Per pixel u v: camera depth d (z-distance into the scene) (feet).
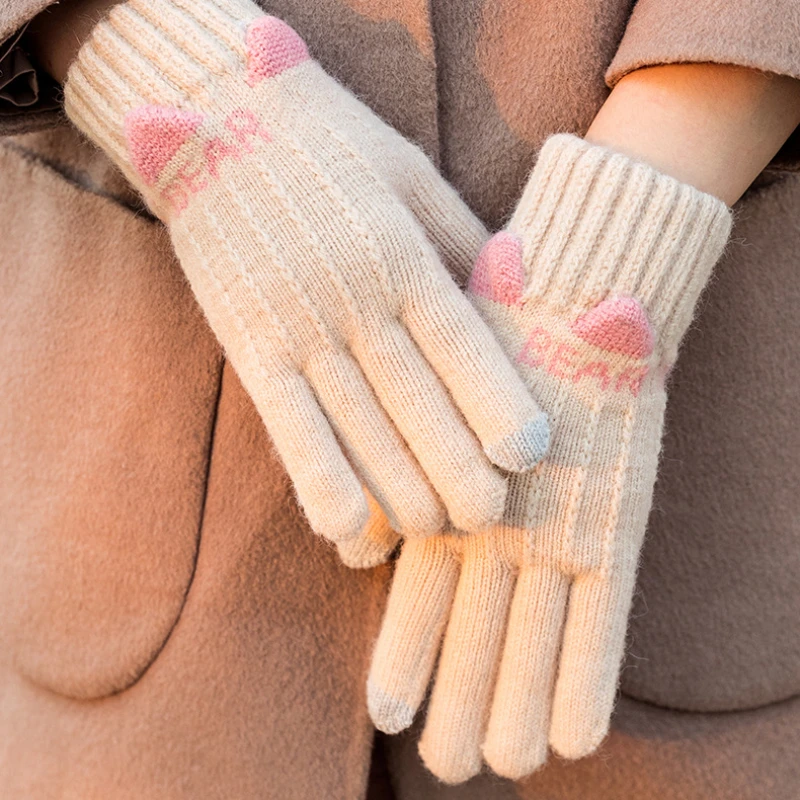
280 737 2.21
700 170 2.01
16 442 2.33
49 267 2.29
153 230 2.23
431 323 1.93
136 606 2.26
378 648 2.06
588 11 2.06
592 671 2.00
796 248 2.18
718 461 2.22
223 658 2.20
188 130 1.95
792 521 2.21
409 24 2.07
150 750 2.22
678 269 1.97
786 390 2.20
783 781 2.21
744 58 1.93
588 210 1.96
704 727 2.23
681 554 2.23
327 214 1.93
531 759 2.02
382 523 2.08
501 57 2.09
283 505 2.19
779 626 2.22
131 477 2.24
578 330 1.95
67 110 2.08
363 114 2.01
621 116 2.02
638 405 1.99
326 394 1.93
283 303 1.93
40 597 2.31
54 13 2.06
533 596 1.99
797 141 2.09
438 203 2.04
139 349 2.23
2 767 2.35
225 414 2.21
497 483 1.91
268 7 2.11
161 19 2.01
